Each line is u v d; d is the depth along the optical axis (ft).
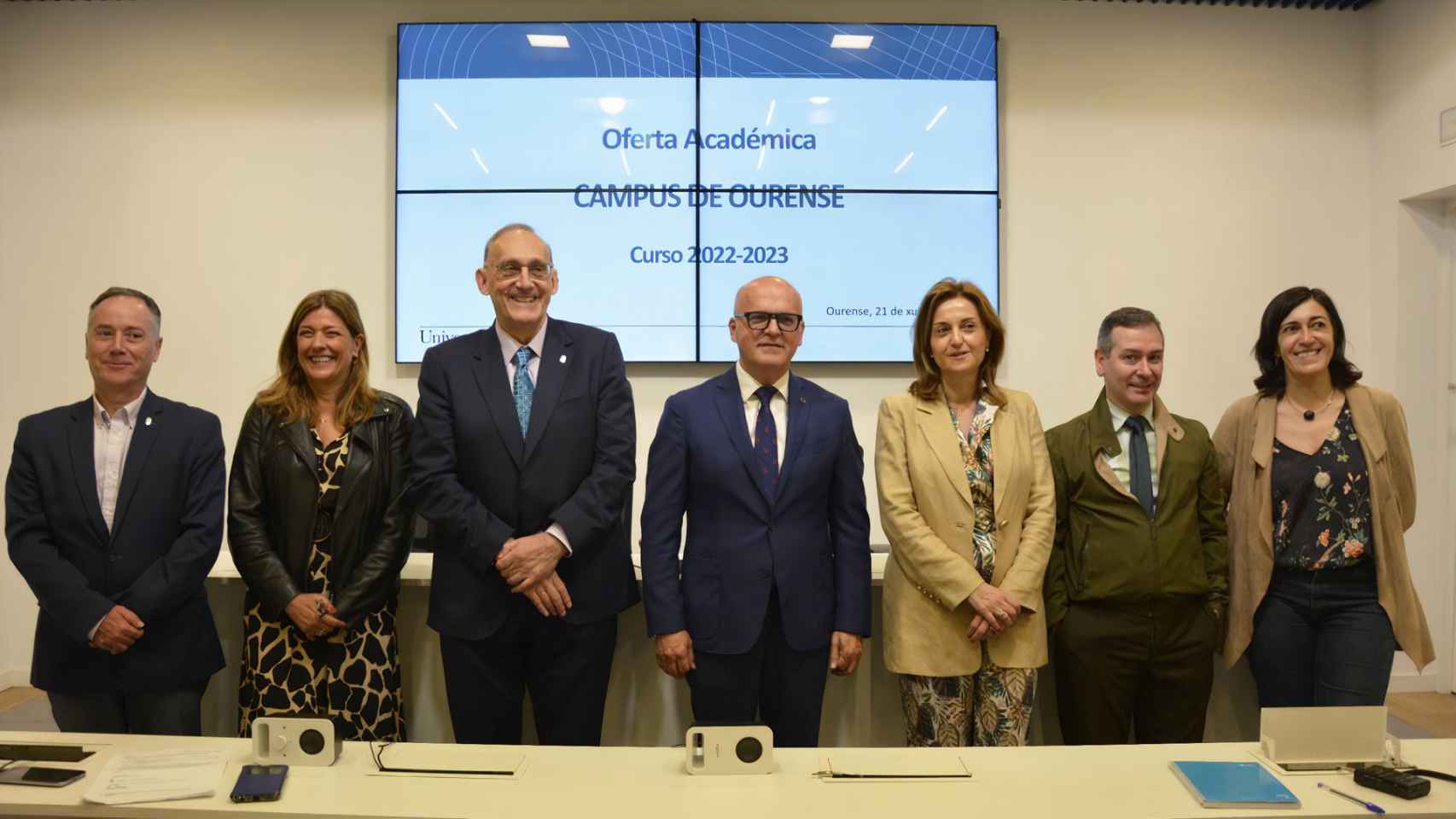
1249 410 7.68
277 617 7.09
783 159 13.09
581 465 7.08
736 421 7.04
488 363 7.20
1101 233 13.42
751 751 5.05
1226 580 7.25
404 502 7.31
